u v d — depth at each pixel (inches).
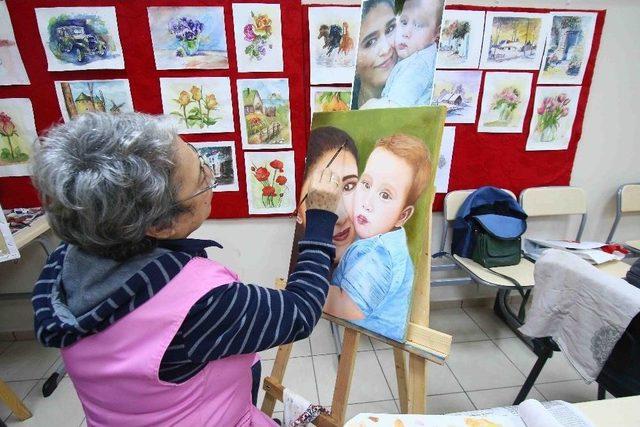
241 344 19.4
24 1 55.2
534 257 72.8
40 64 58.8
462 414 25.3
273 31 60.4
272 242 74.9
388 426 22.0
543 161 73.9
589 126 73.2
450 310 84.8
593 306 37.0
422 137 30.9
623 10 65.2
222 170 68.2
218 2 58.2
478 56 65.1
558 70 67.5
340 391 35.9
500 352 70.2
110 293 17.3
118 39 58.6
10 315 74.0
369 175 34.0
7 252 48.5
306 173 39.2
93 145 16.1
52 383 61.7
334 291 35.7
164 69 61.1
